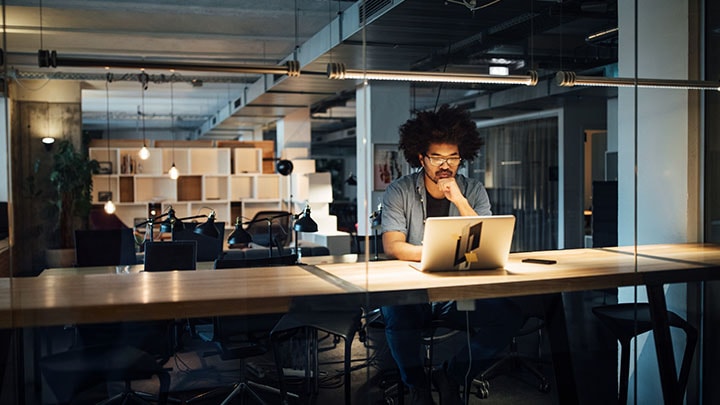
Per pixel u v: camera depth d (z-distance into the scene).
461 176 2.92
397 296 2.18
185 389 2.38
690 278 2.67
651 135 3.37
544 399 2.79
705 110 3.21
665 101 3.30
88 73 8.00
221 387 2.42
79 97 8.62
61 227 8.40
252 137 15.67
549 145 7.86
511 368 2.74
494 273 2.41
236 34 6.19
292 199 9.04
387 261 2.74
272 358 2.46
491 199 7.89
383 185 5.14
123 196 9.38
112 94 11.08
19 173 8.20
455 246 2.36
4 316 2.00
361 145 5.25
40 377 2.14
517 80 3.56
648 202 3.39
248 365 2.45
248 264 3.06
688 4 3.19
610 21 4.35
